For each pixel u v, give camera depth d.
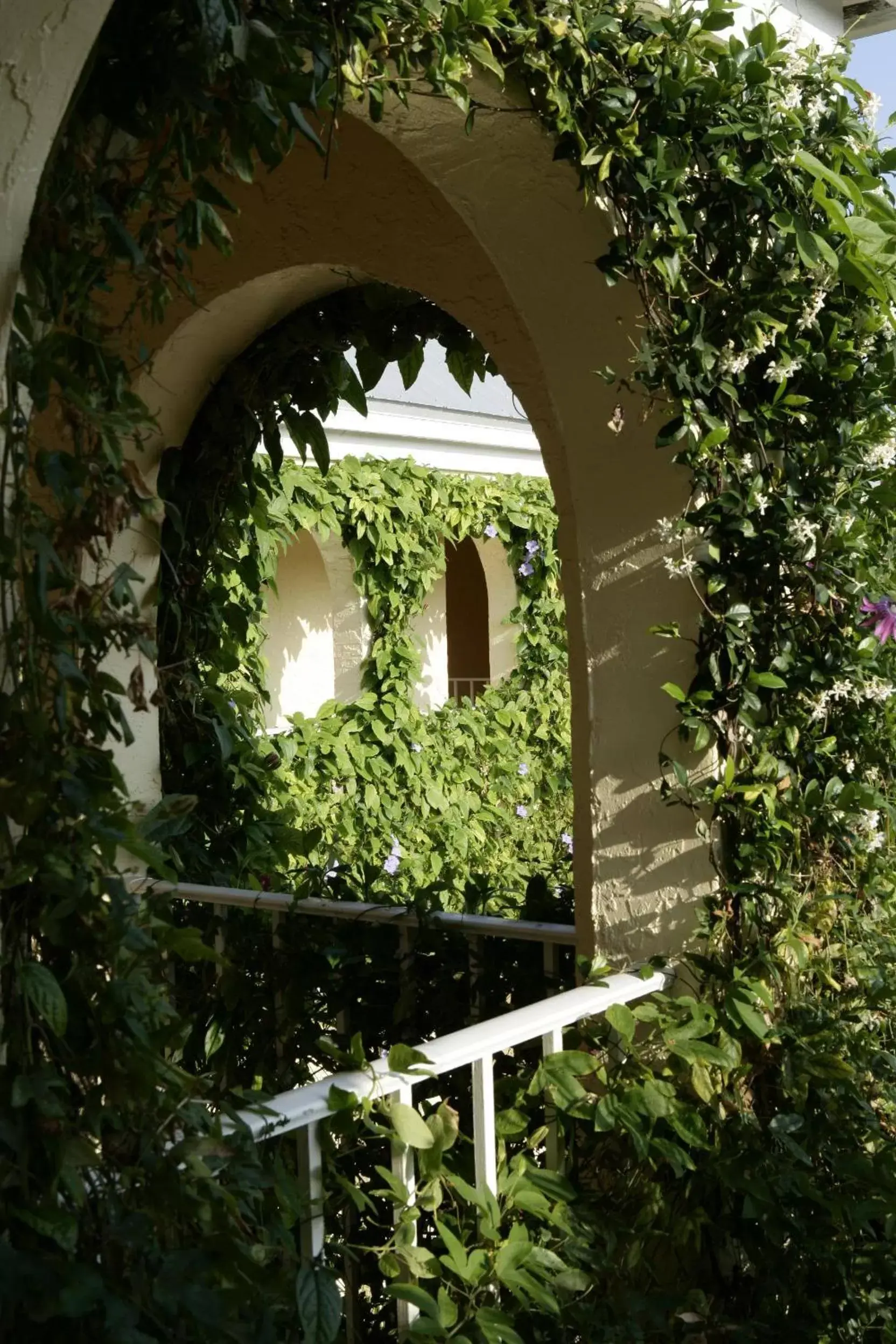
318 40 1.76
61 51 1.35
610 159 2.28
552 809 8.68
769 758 2.53
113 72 1.61
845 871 2.62
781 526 2.50
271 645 8.05
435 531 7.77
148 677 3.34
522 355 2.78
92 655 1.48
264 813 3.82
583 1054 2.24
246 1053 3.31
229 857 3.71
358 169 2.93
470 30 2.02
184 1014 3.35
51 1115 1.36
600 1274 2.30
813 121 2.46
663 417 2.49
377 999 3.12
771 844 2.51
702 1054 2.33
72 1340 1.36
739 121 2.37
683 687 2.56
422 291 2.95
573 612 2.68
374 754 7.33
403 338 3.36
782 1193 2.34
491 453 8.96
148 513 1.50
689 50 2.35
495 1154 2.16
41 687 1.41
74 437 1.47
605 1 2.26
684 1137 2.27
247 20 1.59
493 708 8.44
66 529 1.44
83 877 1.42
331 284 3.23
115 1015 1.43
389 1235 2.73
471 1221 2.12
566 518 2.68
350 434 7.83
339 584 7.48
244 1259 1.48
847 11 3.49
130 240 1.63
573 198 2.34
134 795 3.31
